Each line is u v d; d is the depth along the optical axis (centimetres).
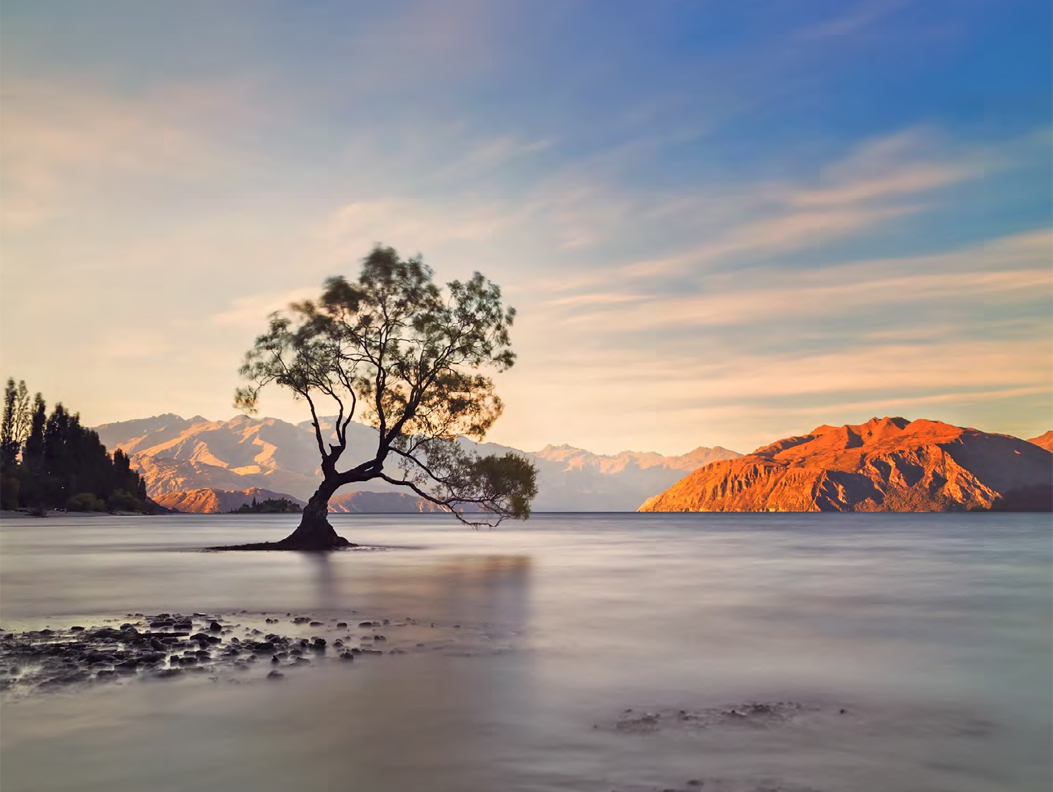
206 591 2805
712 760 880
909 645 1633
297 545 5872
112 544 6644
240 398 5438
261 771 848
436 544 7225
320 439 5812
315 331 5419
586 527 15025
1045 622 1997
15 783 814
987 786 806
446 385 5512
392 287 5475
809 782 814
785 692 1201
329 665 1403
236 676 1306
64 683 1255
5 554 5181
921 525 15588
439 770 848
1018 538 8769
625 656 1498
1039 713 1084
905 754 903
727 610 2228
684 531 12056
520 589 2864
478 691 1200
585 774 836
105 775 836
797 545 7094
